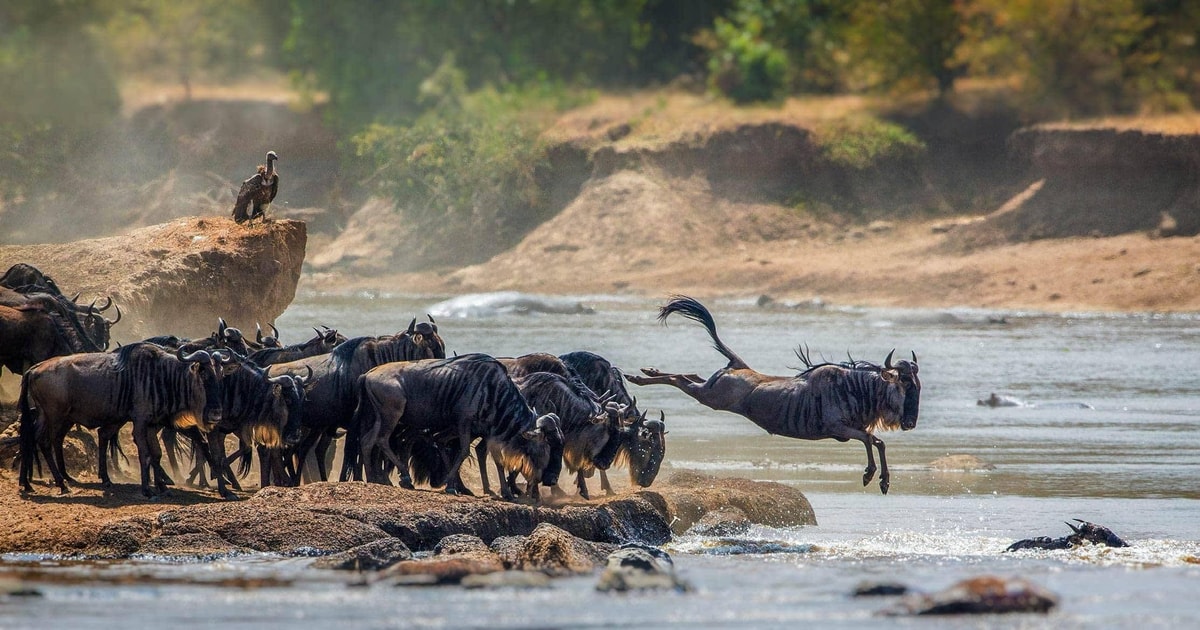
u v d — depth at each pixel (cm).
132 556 5531
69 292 8462
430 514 5822
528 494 6406
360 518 5728
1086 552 5988
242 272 9288
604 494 6738
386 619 4591
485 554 5481
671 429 9900
